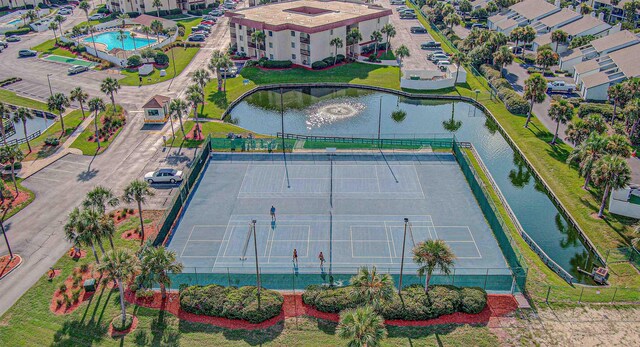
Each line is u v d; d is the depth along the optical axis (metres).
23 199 70.12
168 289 52.38
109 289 52.88
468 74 125.69
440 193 72.31
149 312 49.50
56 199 70.25
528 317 48.72
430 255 47.38
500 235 60.34
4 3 194.25
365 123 100.75
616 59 108.56
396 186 74.19
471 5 187.88
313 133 95.56
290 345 45.56
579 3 184.62
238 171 78.81
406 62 134.50
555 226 67.69
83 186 73.56
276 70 129.00
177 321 48.47
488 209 65.06
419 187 73.88
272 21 134.38
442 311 48.44
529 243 62.50
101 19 180.62
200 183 75.25
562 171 78.25
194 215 67.19
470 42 137.62
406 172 78.25
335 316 48.94
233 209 68.62
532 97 92.62
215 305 48.97
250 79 122.25
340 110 107.06
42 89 114.31
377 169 79.19
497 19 165.38
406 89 115.88
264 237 62.50
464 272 55.84
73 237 51.19
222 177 77.00
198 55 139.12
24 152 84.12
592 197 71.06
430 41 154.38
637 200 66.69
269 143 85.44
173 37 151.88
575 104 102.88
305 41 128.00
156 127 93.31
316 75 124.81
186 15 186.38
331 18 137.50
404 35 161.75
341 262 57.72
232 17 140.50
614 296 51.44
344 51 135.62
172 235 62.97
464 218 66.31
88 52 139.25
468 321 48.22
